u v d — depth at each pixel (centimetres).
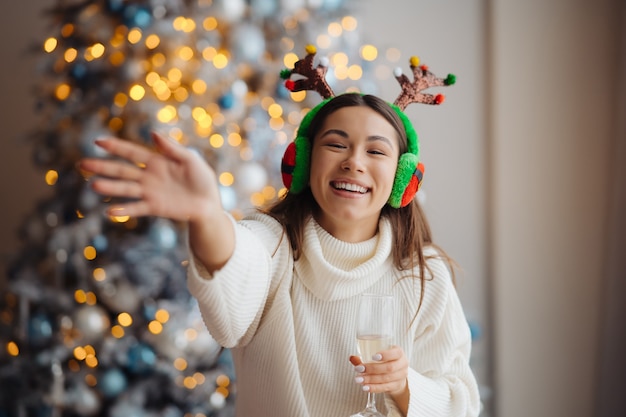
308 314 123
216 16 266
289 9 279
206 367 266
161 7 266
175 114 262
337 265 125
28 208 362
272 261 120
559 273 324
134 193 90
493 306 342
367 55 307
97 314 257
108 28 267
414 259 130
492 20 335
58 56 282
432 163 346
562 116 321
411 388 115
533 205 328
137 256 256
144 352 256
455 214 345
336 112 121
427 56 346
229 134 273
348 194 118
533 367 330
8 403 268
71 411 270
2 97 361
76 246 265
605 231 315
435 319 129
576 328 321
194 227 96
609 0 311
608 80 312
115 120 270
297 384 117
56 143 271
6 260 294
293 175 126
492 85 337
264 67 281
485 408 340
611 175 311
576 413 322
